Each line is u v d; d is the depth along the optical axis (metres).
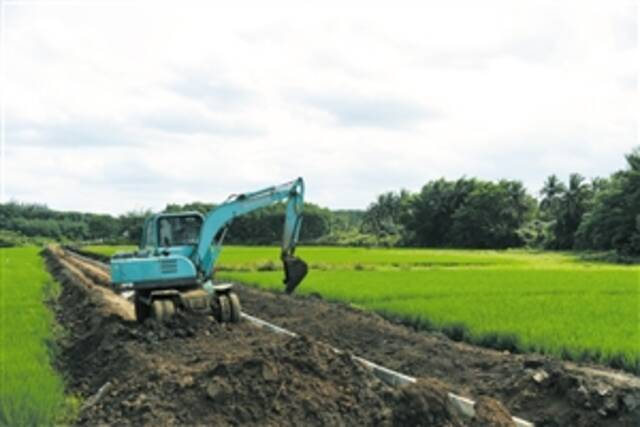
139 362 11.23
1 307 20.09
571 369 10.31
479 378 10.84
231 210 16.78
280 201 16.77
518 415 9.16
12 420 8.25
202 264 16.78
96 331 14.61
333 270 39.44
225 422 7.99
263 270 42.16
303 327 16.73
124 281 15.93
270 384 8.48
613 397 8.68
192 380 8.77
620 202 74.19
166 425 7.95
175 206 63.75
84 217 160.12
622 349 11.76
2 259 58.53
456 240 108.88
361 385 8.76
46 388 9.18
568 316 16.19
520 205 107.94
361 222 153.62
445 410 8.02
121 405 8.55
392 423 7.91
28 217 149.12
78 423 8.39
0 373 10.09
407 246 118.00
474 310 17.42
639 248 68.31
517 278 30.12
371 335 14.93
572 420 8.67
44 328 15.30
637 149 79.19
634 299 20.19
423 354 12.58
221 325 15.46
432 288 24.66
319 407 8.25
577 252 81.62
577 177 92.00
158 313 15.30
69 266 44.69
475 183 114.69
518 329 14.02
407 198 126.56
